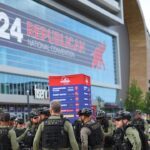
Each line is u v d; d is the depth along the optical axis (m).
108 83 107.25
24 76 71.31
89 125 9.65
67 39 90.00
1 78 65.38
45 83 77.31
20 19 72.81
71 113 19.50
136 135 7.87
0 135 8.84
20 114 68.56
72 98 19.56
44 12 81.62
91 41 101.88
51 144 7.62
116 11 111.88
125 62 125.56
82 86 19.58
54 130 7.63
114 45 115.25
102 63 106.44
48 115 9.98
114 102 110.75
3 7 68.31
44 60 79.50
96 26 104.25
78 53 94.44
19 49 71.56
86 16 100.25
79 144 11.59
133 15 125.50
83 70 95.94
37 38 77.81
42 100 74.75
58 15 87.25
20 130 11.70
